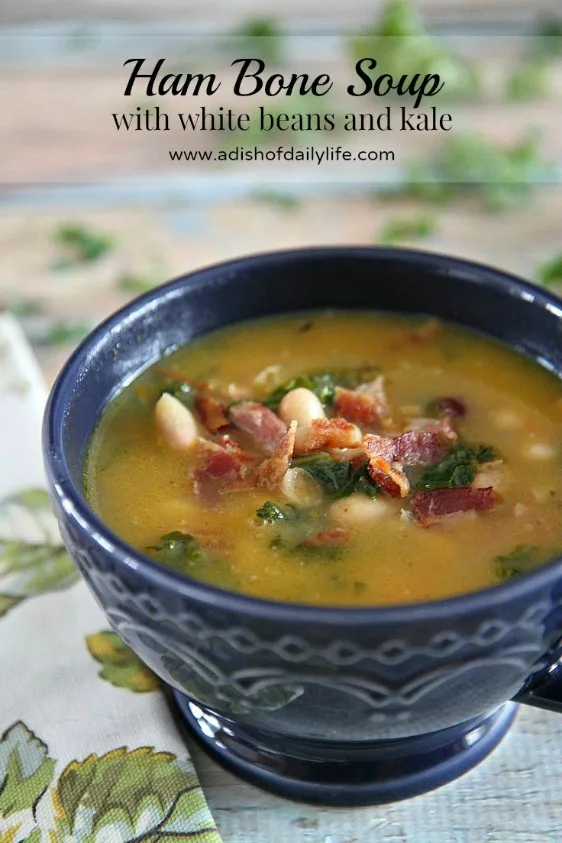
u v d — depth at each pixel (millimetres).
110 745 450
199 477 467
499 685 416
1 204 728
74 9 956
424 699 409
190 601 402
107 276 680
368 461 467
